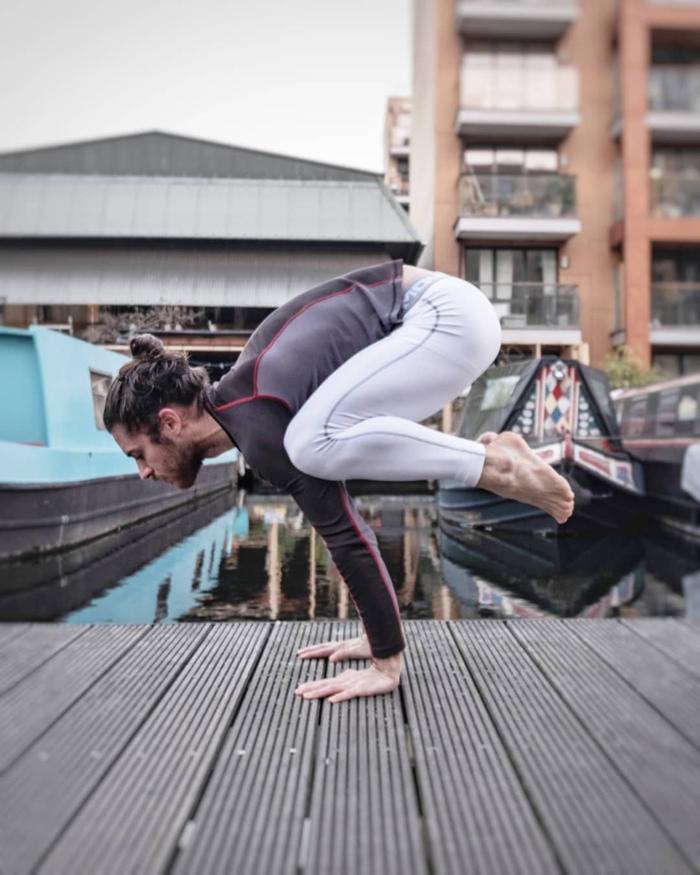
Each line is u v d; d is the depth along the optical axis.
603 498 4.16
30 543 3.17
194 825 0.88
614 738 1.13
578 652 1.58
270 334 1.26
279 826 0.88
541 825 0.88
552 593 2.73
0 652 1.58
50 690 1.34
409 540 3.88
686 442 4.00
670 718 1.21
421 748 1.10
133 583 2.78
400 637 1.35
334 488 1.27
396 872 0.79
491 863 0.80
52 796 0.95
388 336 1.28
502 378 4.32
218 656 1.55
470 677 1.42
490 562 3.28
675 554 3.52
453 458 1.23
